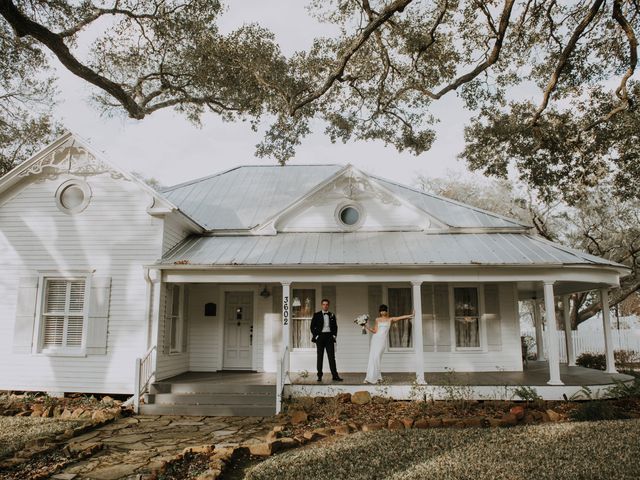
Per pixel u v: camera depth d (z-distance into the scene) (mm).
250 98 13555
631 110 13039
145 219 13148
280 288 15062
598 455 6883
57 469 7035
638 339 25938
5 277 13188
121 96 12508
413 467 6617
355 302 14836
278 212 14930
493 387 11516
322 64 12836
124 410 10914
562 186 16547
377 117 14414
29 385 12711
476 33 13109
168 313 13336
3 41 13734
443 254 12922
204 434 9141
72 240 13180
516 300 14648
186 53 13000
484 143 16031
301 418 9805
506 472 6305
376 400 11250
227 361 15055
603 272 12828
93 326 12742
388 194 15125
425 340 14508
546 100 12398
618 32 13406
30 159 13219
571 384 11539
